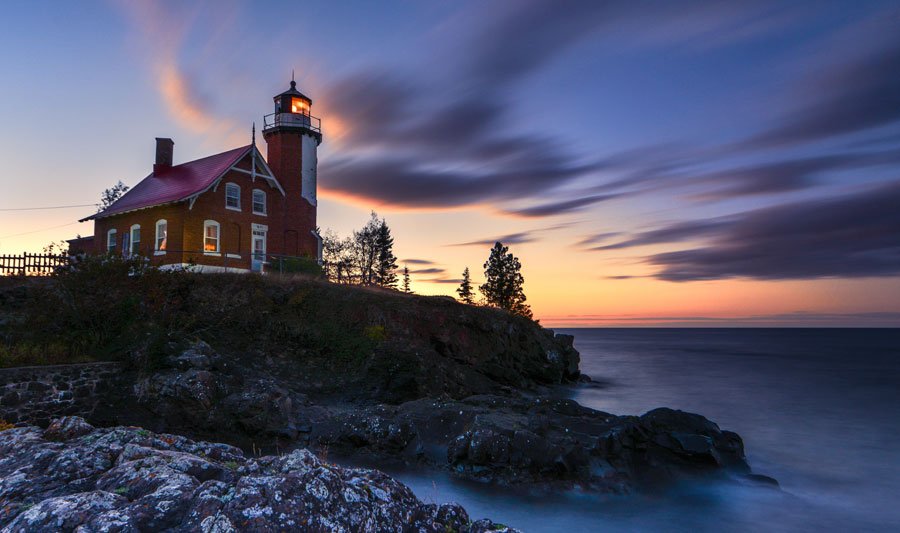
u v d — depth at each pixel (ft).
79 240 125.49
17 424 42.19
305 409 53.31
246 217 103.45
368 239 212.23
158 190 103.55
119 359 52.01
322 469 12.57
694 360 214.07
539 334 111.55
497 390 81.20
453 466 43.98
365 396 63.82
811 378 139.74
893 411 88.53
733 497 44.21
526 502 40.16
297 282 83.66
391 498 13.47
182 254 89.40
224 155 106.11
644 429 51.16
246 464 13.66
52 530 9.87
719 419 81.97
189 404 48.16
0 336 51.55
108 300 56.65
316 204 127.44
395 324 80.64
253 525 10.19
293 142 123.03
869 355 255.29
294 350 70.64
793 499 44.96
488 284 214.90
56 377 45.24
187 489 11.55
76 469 13.43
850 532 39.34
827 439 69.05
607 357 235.40
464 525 13.96
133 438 16.28
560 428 48.65
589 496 41.11
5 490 12.25
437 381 68.85
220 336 67.41
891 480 51.83
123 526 9.88
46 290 55.93
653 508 40.96
